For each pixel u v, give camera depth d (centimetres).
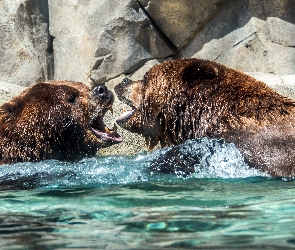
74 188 893
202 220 646
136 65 1864
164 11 1816
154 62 1862
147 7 1817
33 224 659
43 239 588
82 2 1902
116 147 1535
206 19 1830
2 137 1094
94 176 974
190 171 969
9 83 1820
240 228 606
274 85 1623
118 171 999
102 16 1866
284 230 593
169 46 1869
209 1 1803
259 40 1798
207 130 1027
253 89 1031
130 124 1141
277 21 1795
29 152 1092
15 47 1953
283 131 944
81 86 1167
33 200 807
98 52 1870
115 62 1869
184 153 995
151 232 603
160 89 1091
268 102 999
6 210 744
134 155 1403
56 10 1964
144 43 1858
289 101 1004
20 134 1091
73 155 1142
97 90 1124
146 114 1117
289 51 1791
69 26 1934
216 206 719
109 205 752
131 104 1130
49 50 1975
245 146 959
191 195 799
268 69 1791
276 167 920
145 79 1123
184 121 1070
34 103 1103
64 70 1952
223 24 1828
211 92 1048
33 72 1945
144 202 762
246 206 714
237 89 1037
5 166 1049
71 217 690
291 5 1797
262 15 1802
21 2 1941
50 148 1109
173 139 1103
